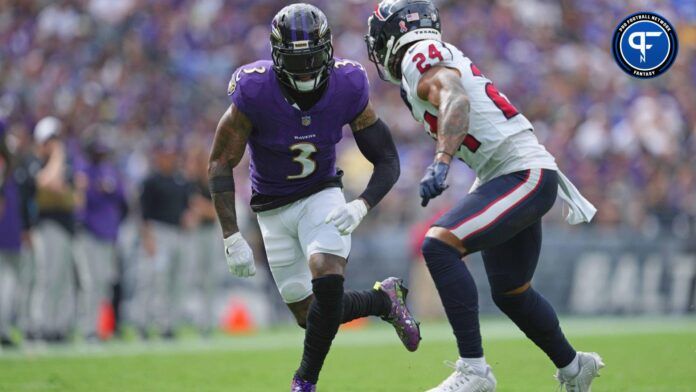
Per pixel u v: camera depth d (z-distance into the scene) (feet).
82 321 115.75
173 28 200.13
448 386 52.01
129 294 133.08
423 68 51.90
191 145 135.13
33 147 108.17
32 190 101.86
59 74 184.75
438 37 54.49
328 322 52.90
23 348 102.27
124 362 83.92
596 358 56.34
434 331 122.11
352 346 99.30
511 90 198.39
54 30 198.49
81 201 109.40
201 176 116.26
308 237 54.80
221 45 200.03
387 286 58.13
